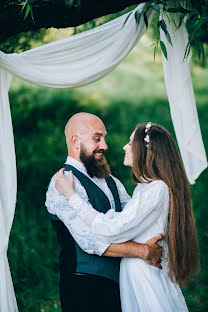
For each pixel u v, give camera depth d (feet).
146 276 9.54
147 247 9.64
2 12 9.82
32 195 22.98
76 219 9.83
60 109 24.73
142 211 9.53
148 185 9.87
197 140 10.36
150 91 25.16
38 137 24.32
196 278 20.07
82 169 10.60
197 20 9.64
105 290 10.04
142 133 10.25
